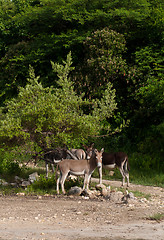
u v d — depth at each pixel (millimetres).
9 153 15789
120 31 26812
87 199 12625
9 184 15688
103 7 27391
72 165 13617
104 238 7098
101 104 16016
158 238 7113
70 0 28656
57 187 13727
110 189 14281
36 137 15102
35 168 19734
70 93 15953
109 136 25297
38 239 7027
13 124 14023
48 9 28812
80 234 7469
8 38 33781
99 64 24219
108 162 15828
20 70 31266
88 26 28375
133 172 19781
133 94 24844
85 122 14773
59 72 16156
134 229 7941
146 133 24359
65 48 28625
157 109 23453
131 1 27312
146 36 26812
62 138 14391
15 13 34438
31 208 10508
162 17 25188
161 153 22344
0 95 32031
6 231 7742
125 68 24594
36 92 15266
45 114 14805
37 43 30594
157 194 13953
